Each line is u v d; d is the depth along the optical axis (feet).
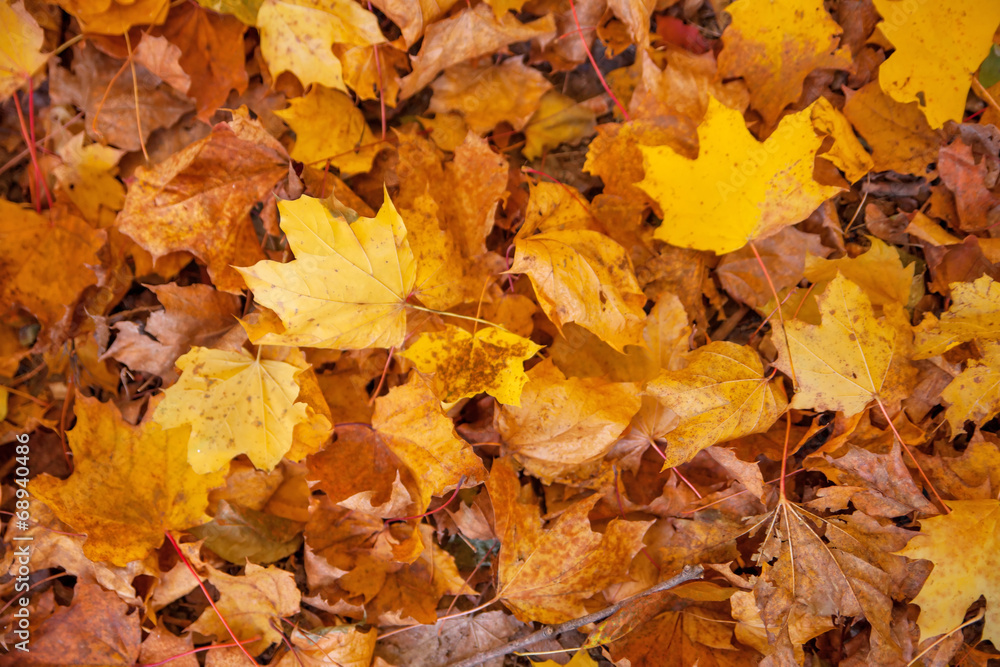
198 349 3.73
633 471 3.94
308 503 3.90
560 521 3.80
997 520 3.79
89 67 3.87
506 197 3.89
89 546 3.74
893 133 3.98
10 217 3.81
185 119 3.93
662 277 3.97
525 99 4.00
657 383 3.78
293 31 3.83
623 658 3.80
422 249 3.77
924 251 4.00
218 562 3.87
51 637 3.80
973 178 3.95
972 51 3.85
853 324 3.80
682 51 3.99
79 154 3.88
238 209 3.82
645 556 3.92
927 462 3.88
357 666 3.81
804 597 3.85
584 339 3.92
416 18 3.83
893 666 3.84
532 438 3.84
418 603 3.86
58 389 3.89
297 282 3.65
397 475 3.79
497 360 3.72
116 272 3.87
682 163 3.80
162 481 3.81
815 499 3.86
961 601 3.78
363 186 3.96
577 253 3.77
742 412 3.81
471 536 3.89
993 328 3.81
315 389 3.82
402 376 3.91
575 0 3.97
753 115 4.01
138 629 3.80
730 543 3.90
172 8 3.85
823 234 4.00
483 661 3.88
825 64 3.94
